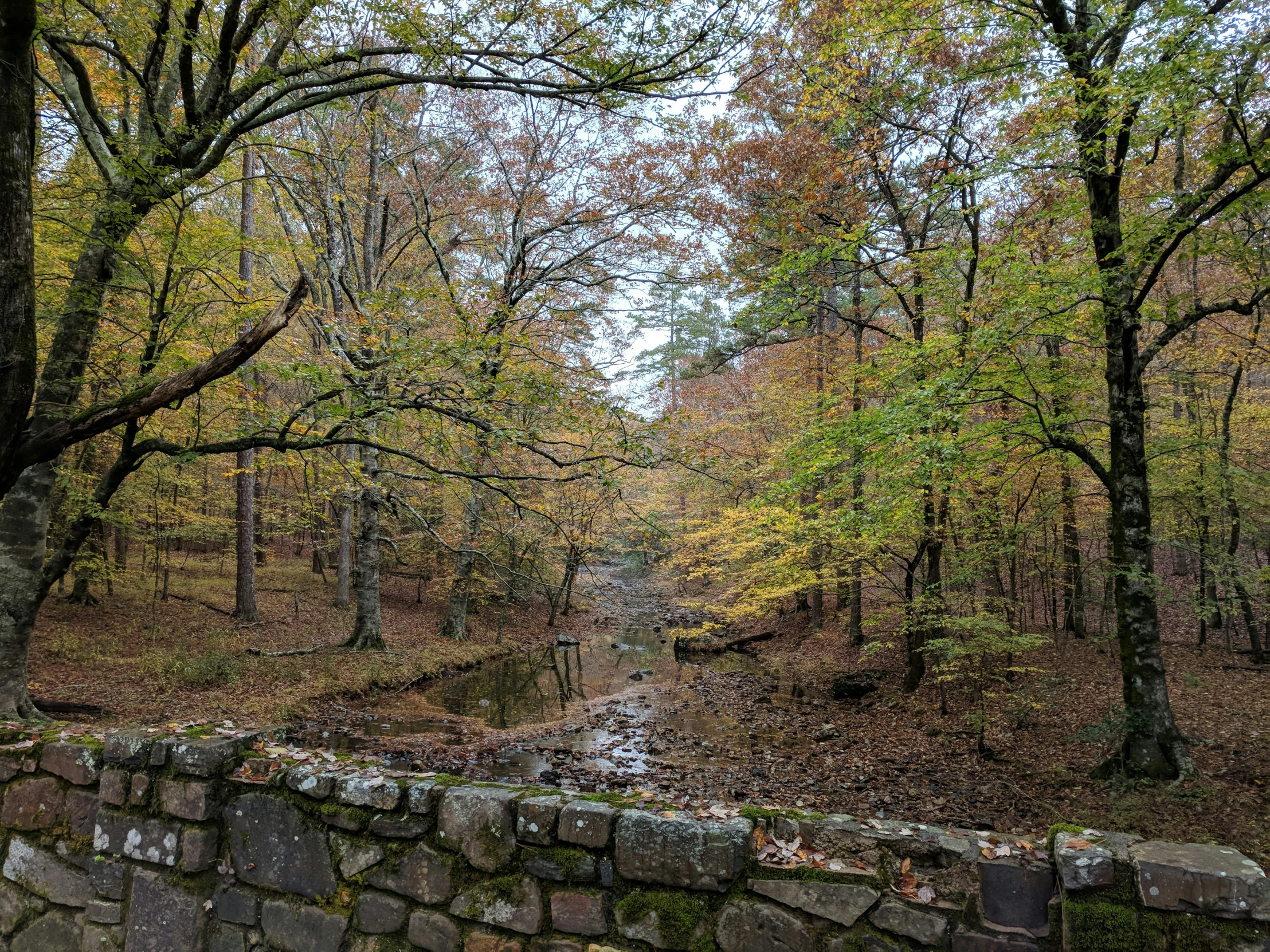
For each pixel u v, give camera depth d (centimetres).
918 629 999
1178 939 150
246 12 602
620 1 545
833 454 700
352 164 1289
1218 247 634
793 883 176
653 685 1359
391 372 584
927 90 752
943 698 969
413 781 217
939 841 176
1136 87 515
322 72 617
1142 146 657
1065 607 1260
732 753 887
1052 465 967
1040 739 809
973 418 805
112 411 324
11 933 254
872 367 798
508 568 929
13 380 304
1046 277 614
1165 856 159
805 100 811
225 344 651
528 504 893
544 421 654
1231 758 659
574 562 1658
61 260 693
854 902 172
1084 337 747
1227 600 1098
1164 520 1136
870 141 937
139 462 605
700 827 182
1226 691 888
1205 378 992
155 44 532
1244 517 1078
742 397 1775
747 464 1142
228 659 1045
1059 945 160
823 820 189
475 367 618
